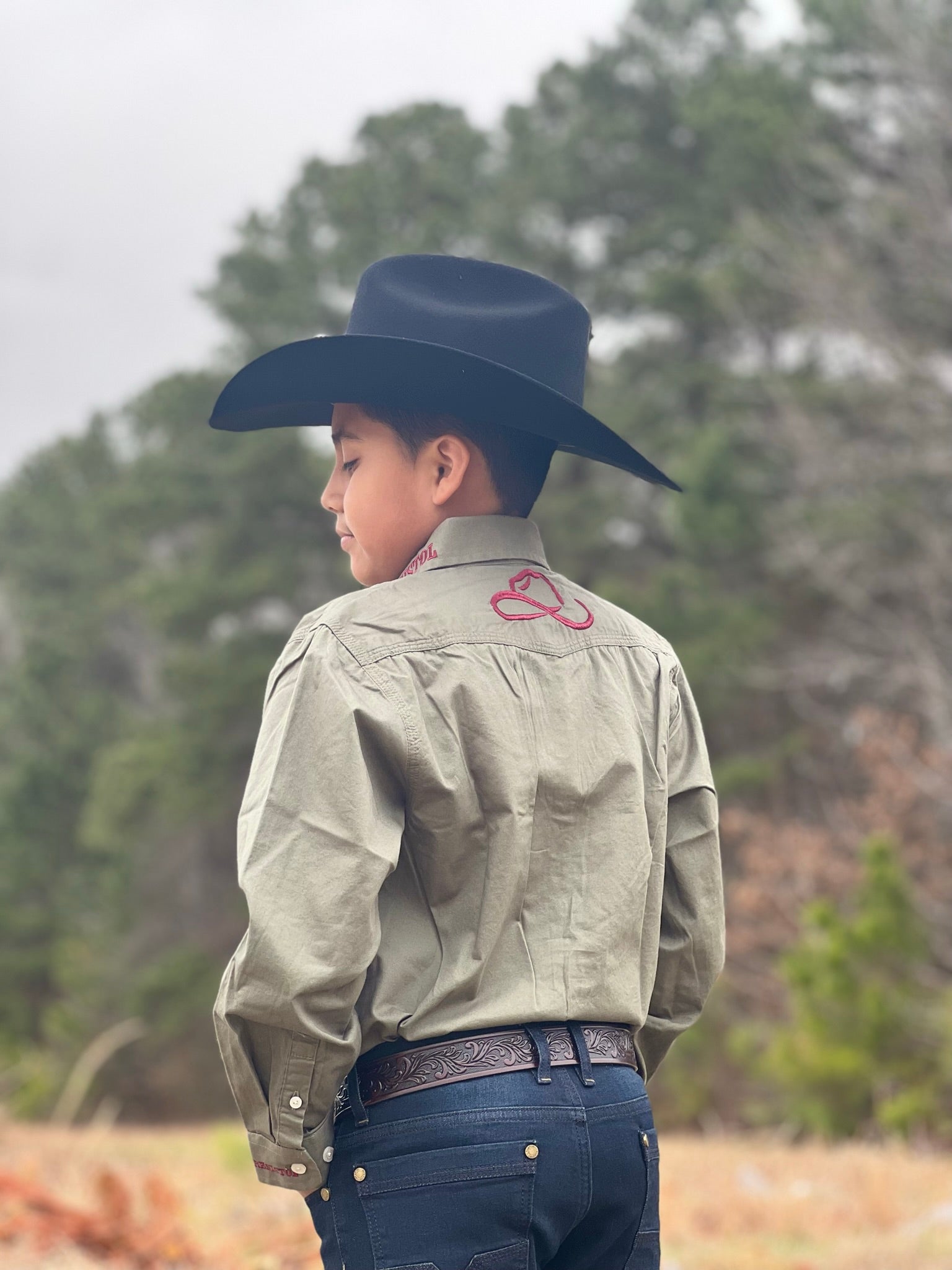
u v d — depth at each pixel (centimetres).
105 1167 454
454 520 182
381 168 2780
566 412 182
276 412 224
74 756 2908
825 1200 618
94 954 2572
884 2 1781
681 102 2266
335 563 2731
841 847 1564
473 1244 155
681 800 194
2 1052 2097
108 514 2956
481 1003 161
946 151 1808
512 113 2570
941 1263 474
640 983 177
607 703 178
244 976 155
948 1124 938
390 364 183
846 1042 1038
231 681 2539
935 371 1723
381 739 162
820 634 1955
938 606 1702
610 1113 164
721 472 1897
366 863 156
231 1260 433
